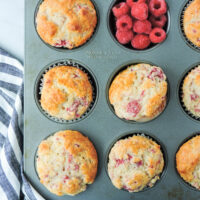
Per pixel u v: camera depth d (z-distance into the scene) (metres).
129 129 0.41
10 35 0.49
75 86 0.41
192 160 0.40
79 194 0.41
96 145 0.42
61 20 0.41
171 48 0.41
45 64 0.41
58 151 0.40
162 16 0.41
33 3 0.41
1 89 0.47
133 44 0.41
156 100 0.39
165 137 0.41
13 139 0.43
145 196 0.41
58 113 0.41
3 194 0.43
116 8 0.40
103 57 0.41
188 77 0.41
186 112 0.42
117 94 0.40
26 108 0.41
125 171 0.40
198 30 0.41
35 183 0.42
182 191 0.41
